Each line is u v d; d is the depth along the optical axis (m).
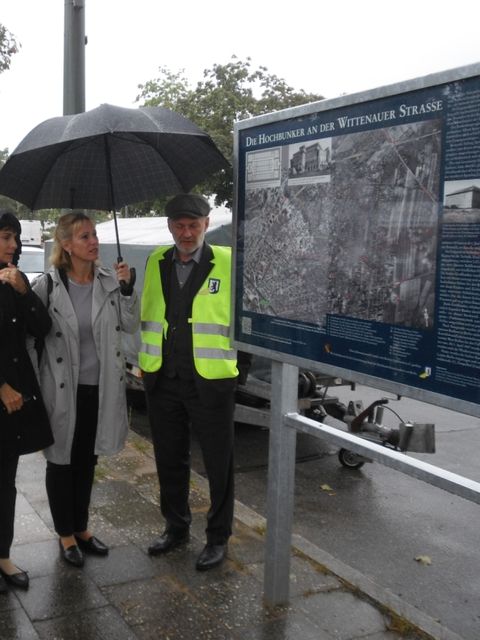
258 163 3.09
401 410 8.13
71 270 3.54
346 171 2.63
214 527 3.63
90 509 4.34
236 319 3.29
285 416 3.07
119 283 3.59
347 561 4.22
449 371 2.28
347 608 3.27
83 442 3.64
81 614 3.13
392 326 2.48
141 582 3.44
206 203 3.56
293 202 2.90
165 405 3.70
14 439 3.29
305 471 5.91
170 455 3.74
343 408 6.31
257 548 3.88
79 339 3.53
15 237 3.26
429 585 3.94
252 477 5.77
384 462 2.52
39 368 3.52
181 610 3.19
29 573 3.49
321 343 2.80
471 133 2.15
